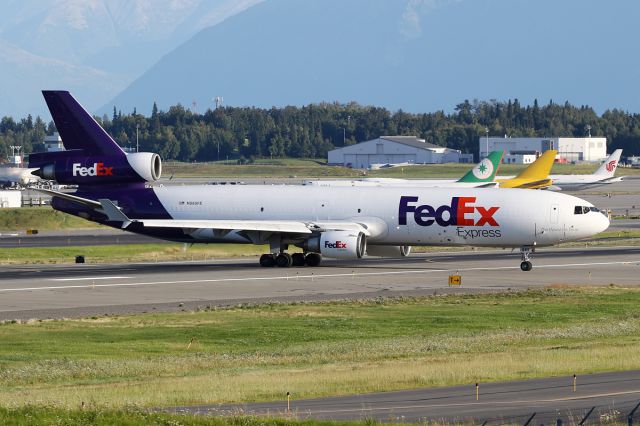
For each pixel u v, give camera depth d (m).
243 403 119.69
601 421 104.44
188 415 106.00
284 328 189.12
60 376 143.62
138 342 174.50
